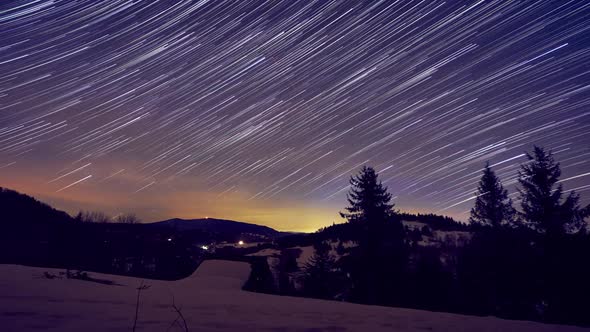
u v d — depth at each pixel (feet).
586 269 51.08
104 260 81.41
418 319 20.72
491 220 73.00
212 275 57.41
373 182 74.23
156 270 83.25
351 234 72.90
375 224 70.69
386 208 72.59
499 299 56.80
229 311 20.52
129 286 36.81
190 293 33.32
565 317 50.47
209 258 67.56
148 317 16.19
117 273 72.08
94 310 17.08
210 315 18.37
